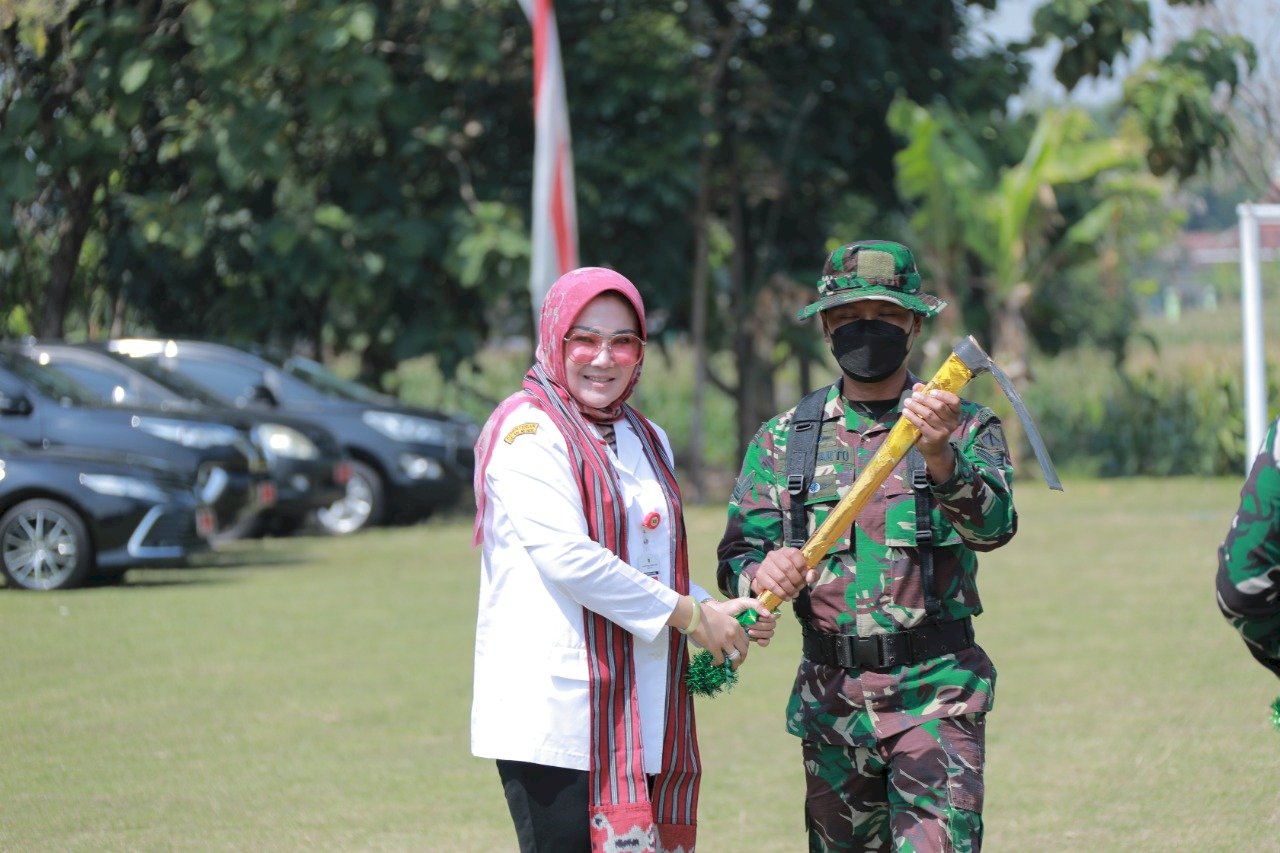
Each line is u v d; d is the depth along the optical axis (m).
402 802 9.16
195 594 17.27
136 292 31.16
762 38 32.28
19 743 10.55
